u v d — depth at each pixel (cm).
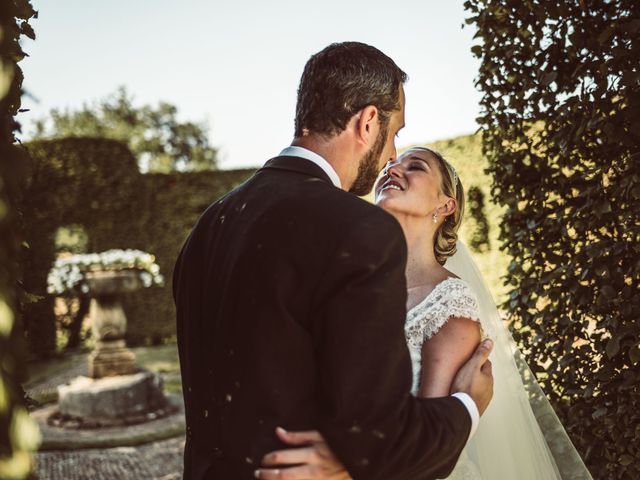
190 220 1265
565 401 264
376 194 228
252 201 140
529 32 260
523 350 278
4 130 101
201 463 136
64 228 1174
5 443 85
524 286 278
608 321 236
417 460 122
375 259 124
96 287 731
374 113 148
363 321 120
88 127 3186
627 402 238
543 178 269
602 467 248
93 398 695
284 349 124
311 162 145
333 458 123
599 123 238
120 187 1225
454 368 184
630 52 223
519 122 275
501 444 215
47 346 1150
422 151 225
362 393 118
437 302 191
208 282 141
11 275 94
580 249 257
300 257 126
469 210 656
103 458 598
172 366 1065
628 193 231
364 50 150
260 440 124
